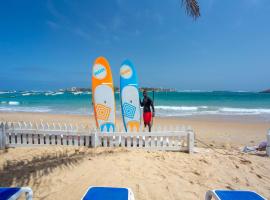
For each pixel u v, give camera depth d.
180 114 19.39
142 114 7.89
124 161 5.11
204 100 42.59
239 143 8.15
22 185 3.93
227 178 4.53
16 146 6.14
